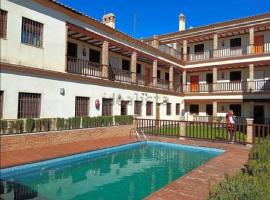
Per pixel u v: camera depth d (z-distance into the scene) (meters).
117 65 25.92
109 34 21.91
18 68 14.09
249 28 28.47
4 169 9.88
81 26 19.16
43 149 13.23
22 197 7.81
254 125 15.71
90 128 17.02
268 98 26.77
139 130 20.89
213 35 31.11
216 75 31.02
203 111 33.31
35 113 15.27
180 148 16.89
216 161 11.81
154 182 9.67
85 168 11.58
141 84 27.39
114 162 12.89
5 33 13.94
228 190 4.45
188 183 8.41
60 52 17.16
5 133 12.49
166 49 31.31
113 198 8.01
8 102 13.70
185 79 33.62
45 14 16.17
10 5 14.13
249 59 28.44
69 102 17.44
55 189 8.71
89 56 22.38
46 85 15.86
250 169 6.21
